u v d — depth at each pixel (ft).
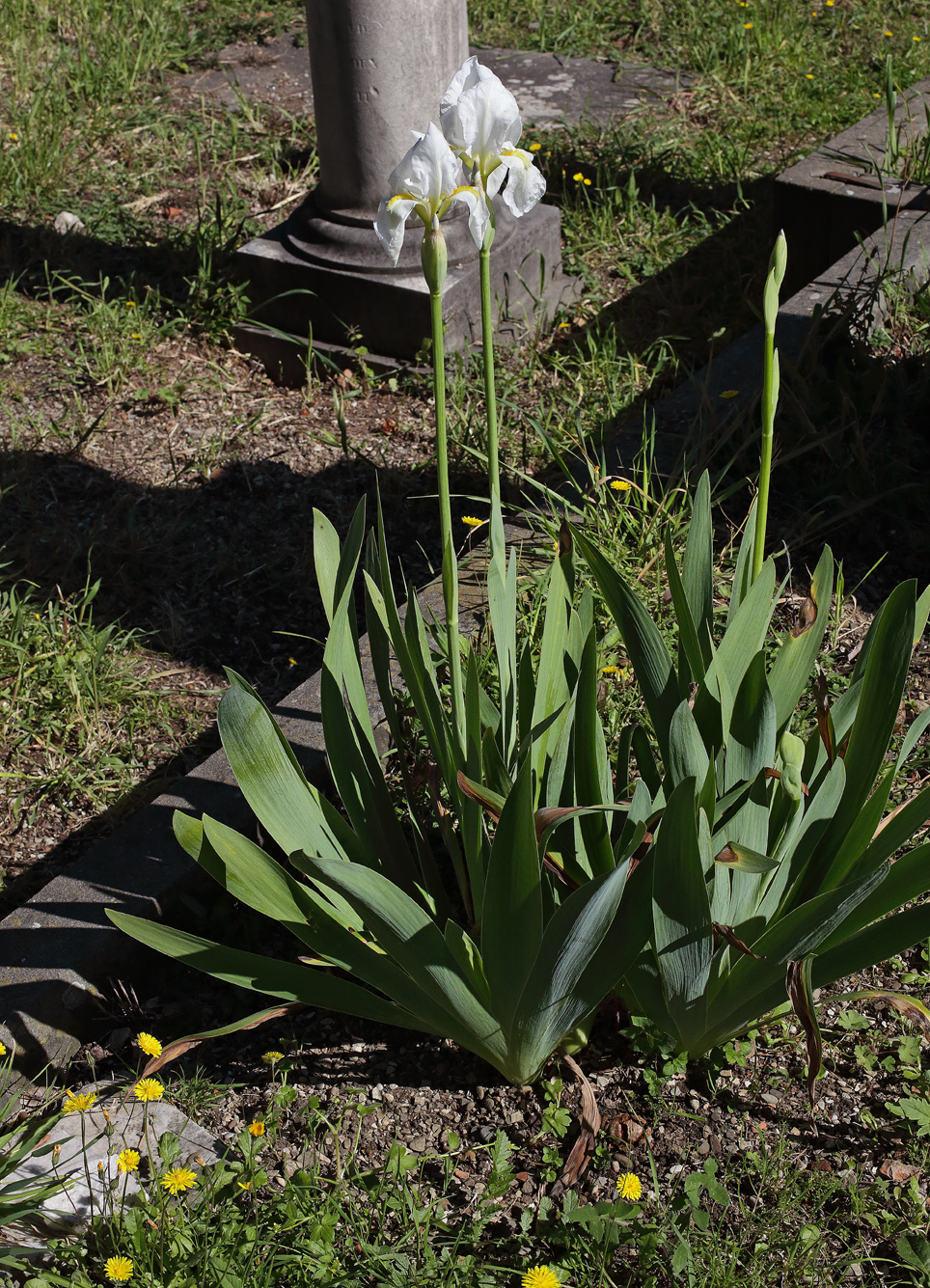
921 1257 5.79
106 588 11.66
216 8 25.71
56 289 16.40
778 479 11.25
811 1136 6.57
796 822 5.95
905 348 13.14
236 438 13.89
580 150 19.85
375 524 12.53
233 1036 7.48
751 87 21.71
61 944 7.51
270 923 8.16
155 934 6.15
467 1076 7.08
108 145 20.48
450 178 4.97
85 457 13.48
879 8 24.21
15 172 18.57
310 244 14.85
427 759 8.68
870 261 14.12
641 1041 6.77
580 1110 6.77
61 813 9.36
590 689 5.86
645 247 17.11
